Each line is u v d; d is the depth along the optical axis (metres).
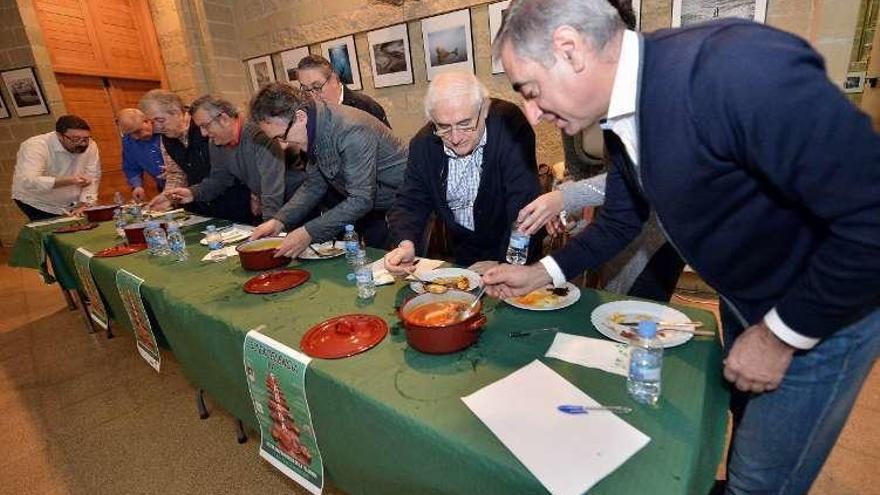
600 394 0.72
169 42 4.57
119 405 1.96
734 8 2.13
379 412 0.75
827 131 0.47
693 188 0.63
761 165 0.53
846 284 0.52
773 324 0.62
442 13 2.94
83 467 1.61
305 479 1.05
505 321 0.98
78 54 4.20
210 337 1.17
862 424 1.52
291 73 3.91
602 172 1.42
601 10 0.61
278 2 3.72
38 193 2.90
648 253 1.37
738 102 0.51
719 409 0.77
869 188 0.47
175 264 1.60
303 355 0.91
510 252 1.22
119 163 4.65
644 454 0.59
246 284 1.32
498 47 0.69
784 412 0.74
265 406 1.07
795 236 0.63
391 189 1.92
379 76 3.38
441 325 0.85
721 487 1.00
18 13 3.80
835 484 1.32
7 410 1.98
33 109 4.10
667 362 0.79
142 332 1.61
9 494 1.51
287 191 2.26
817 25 1.96
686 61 0.57
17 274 3.90
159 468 1.57
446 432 0.66
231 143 1.99
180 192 2.25
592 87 0.65
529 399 0.71
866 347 0.68
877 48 2.94
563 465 0.58
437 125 1.25
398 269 1.20
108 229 2.29
